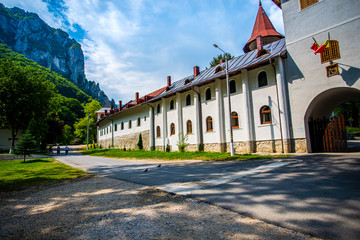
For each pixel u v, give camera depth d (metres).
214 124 21.28
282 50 16.62
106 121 50.06
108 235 3.27
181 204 4.68
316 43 14.48
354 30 13.11
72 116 93.31
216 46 16.92
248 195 5.08
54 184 8.02
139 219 3.89
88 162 18.25
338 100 17.14
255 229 3.28
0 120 33.56
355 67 12.92
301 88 15.23
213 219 3.76
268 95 17.14
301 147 14.99
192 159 16.45
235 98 19.58
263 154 15.57
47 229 3.61
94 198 5.55
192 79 27.12
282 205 4.26
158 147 28.80
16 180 9.05
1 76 33.59
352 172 6.99
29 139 19.77
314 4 14.91
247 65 17.78
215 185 6.34
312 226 3.27
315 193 4.89
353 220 3.38
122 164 15.40
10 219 4.22
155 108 30.30
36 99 35.41
